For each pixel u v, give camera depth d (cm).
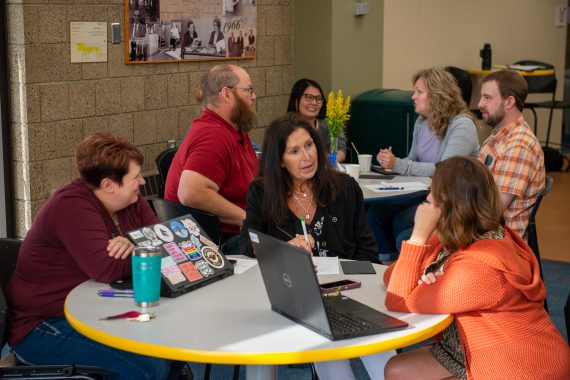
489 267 238
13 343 276
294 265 222
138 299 247
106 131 509
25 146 464
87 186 280
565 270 545
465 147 484
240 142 413
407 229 470
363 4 682
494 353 238
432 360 258
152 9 527
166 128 554
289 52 671
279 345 216
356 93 696
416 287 244
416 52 809
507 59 962
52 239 275
